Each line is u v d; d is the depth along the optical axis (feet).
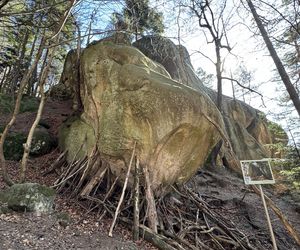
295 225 31.22
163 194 24.03
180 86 24.16
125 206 22.24
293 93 25.95
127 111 23.44
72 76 49.34
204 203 27.40
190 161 24.81
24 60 56.80
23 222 16.65
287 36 30.58
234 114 57.67
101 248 16.47
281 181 42.22
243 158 47.44
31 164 29.55
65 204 21.75
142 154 22.81
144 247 18.35
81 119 30.27
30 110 45.21
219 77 46.65
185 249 19.10
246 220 30.09
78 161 26.45
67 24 32.32
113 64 26.99
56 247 15.07
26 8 31.37
